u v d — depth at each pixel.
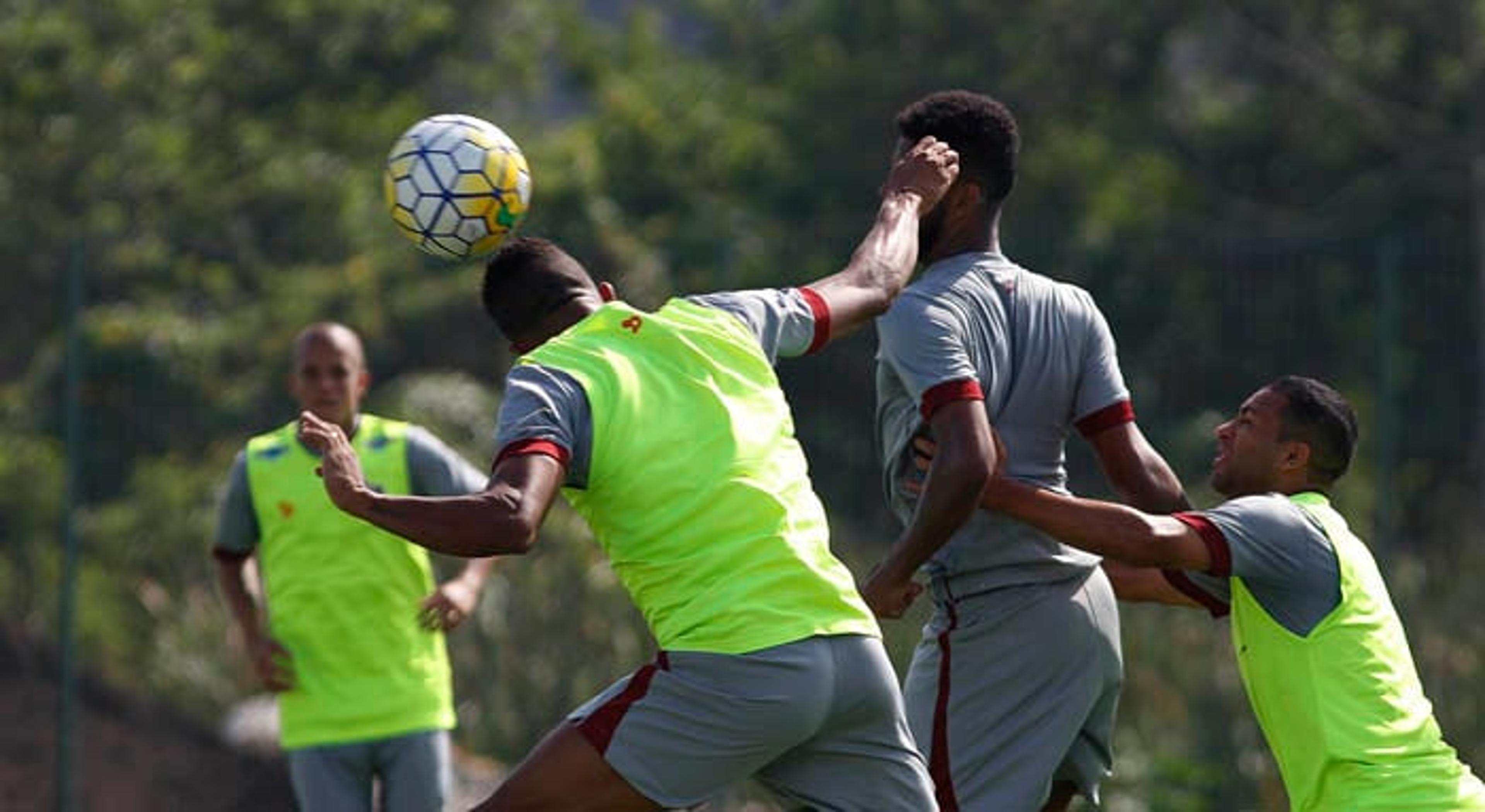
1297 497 19.75
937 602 20.55
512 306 18.25
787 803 17.98
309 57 70.44
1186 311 46.69
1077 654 20.22
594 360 17.03
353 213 66.06
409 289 63.12
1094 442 20.58
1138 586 21.58
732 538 16.88
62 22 66.00
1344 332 49.00
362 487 16.02
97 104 66.38
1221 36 72.00
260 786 43.09
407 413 53.88
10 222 60.94
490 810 17.00
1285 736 19.58
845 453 45.69
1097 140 72.81
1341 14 72.25
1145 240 46.22
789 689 16.77
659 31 95.75
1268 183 73.94
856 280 18.50
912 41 74.88
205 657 46.62
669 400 17.06
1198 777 39.56
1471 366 45.91
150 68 67.31
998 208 20.36
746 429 17.16
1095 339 20.44
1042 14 73.31
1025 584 20.11
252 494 27.47
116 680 46.41
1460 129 71.62
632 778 16.89
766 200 72.81
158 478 49.97
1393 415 42.78
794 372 45.91
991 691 20.20
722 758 16.86
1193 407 47.47
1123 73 74.19
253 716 44.59
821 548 17.20
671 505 16.84
